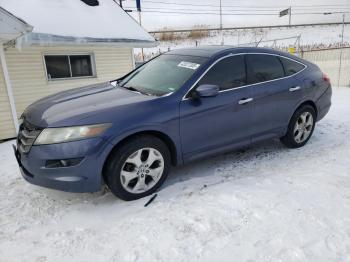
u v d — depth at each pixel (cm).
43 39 744
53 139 303
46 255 259
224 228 279
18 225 305
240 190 343
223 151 405
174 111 348
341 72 1355
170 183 382
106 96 371
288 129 473
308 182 355
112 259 249
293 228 274
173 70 404
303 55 1619
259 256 242
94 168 309
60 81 895
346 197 321
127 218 305
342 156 441
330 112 732
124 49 1016
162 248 258
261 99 421
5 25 552
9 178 420
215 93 358
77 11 899
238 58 416
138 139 330
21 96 826
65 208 335
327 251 245
